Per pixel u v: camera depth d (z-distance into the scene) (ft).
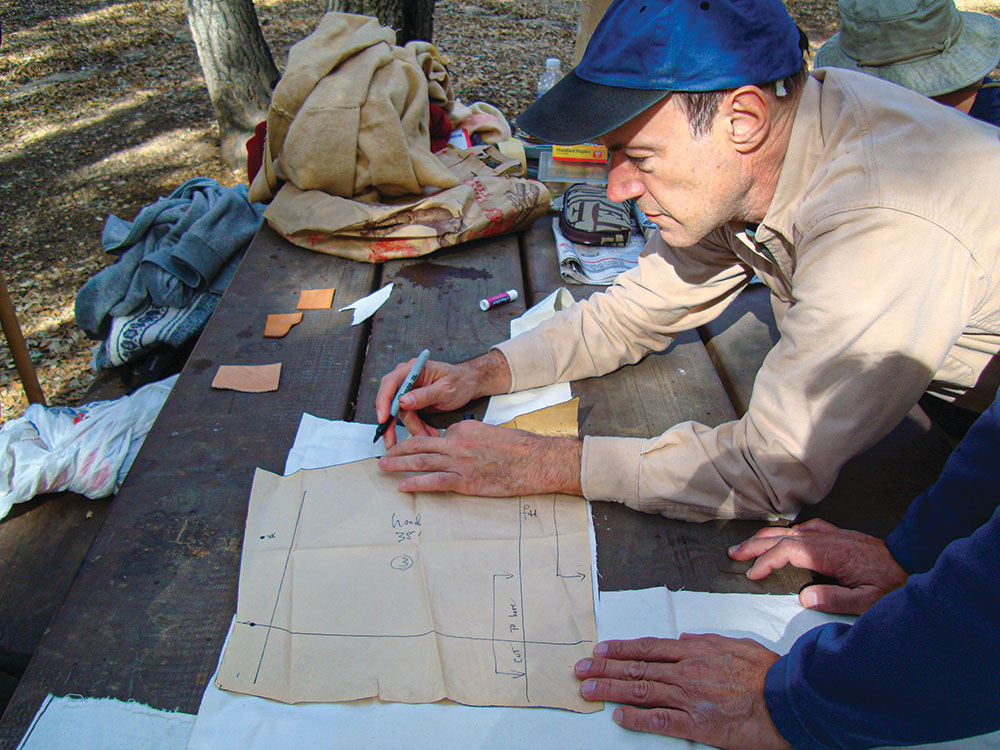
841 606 3.27
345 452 4.17
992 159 3.09
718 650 2.99
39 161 15.61
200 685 3.00
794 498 3.47
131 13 23.70
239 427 4.36
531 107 3.49
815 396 3.22
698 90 3.09
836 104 3.48
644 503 3.73
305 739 2.81
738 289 4.77
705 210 3.49
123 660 3.07
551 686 3.01
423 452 3.94
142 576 3.43
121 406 5.33
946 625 2.12
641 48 3.10
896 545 3.32
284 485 3.89
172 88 18.92
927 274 2.99
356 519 3.70
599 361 4.72
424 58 7.34
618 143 3.38
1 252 12.81
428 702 2.95
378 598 3.33
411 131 6.50
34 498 4.95
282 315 5.44
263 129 7.55
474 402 4.60
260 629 3.18
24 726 2.84
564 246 6.22
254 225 7.77
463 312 5.55
